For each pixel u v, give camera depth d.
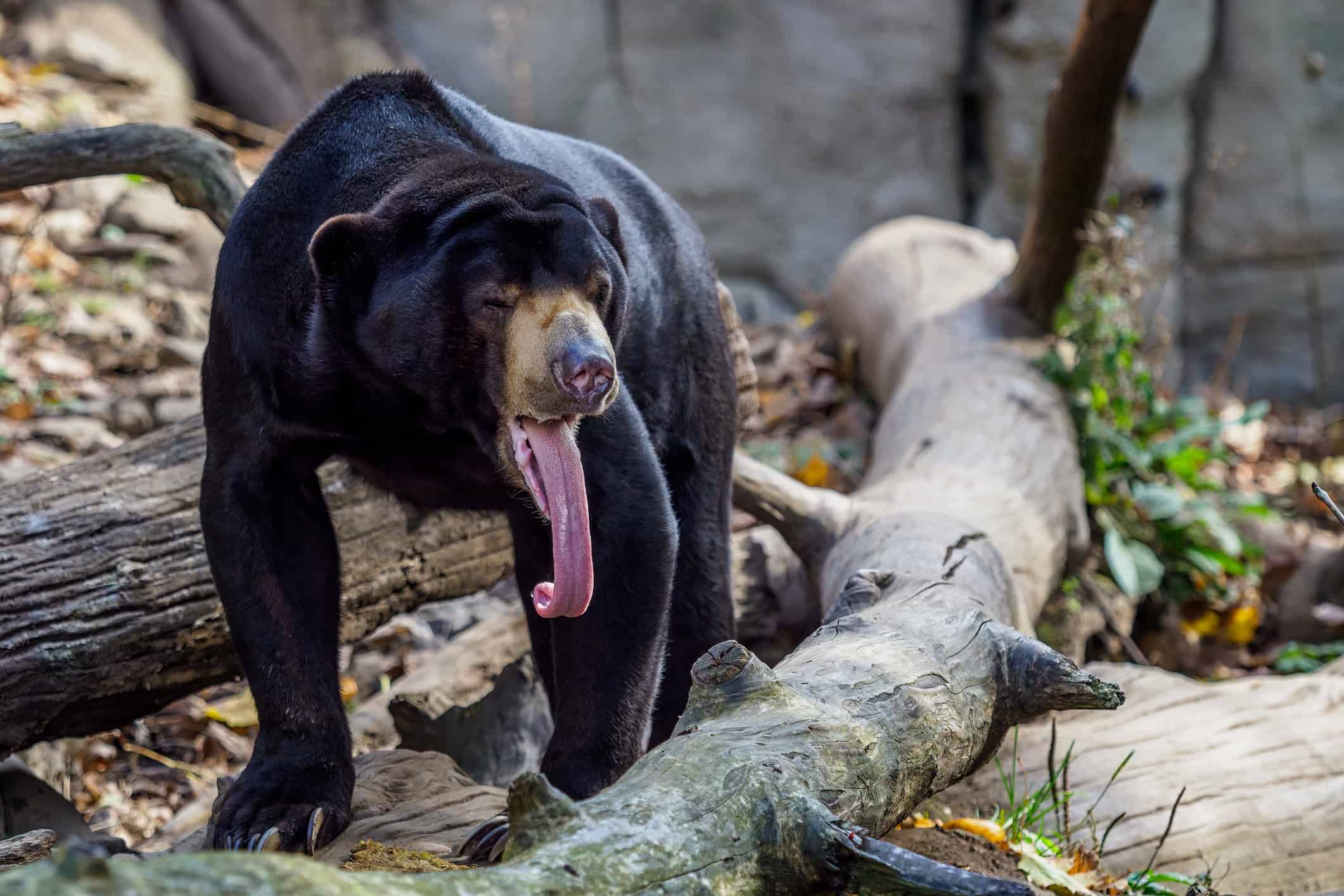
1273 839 5.80
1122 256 9.88
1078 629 8.12
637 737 4.56
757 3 18.00
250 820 4.26
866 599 5.38
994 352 9.96
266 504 4.61
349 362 4.32
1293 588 9.43
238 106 15.53
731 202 18.34
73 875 2.35
